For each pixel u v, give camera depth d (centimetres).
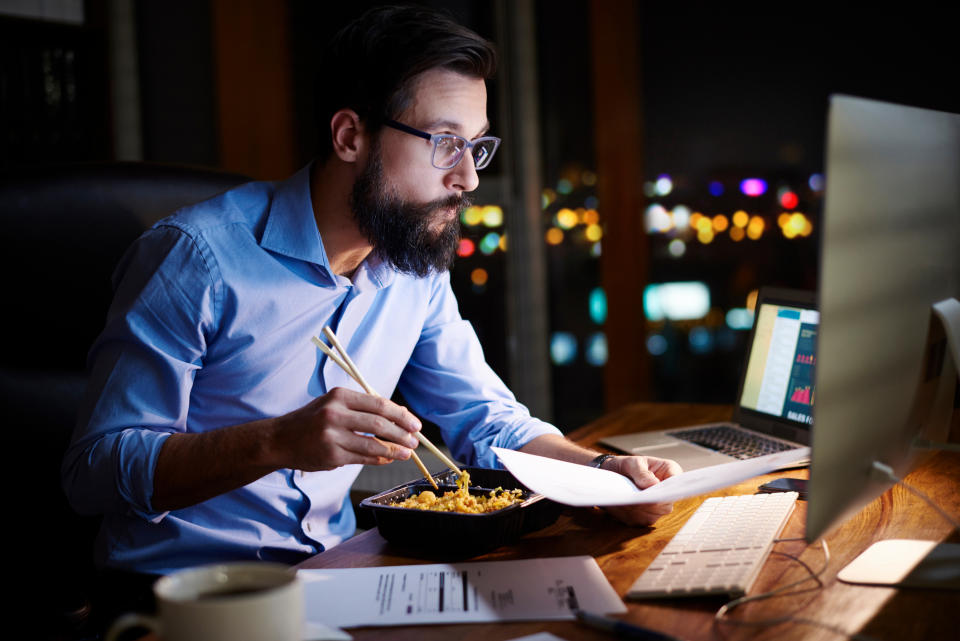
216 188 148
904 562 87
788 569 88
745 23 317
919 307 80
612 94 327
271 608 58
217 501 124
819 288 68
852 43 307
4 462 129
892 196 75
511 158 333
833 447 73
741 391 163
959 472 122
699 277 331
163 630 59
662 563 89
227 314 121
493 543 96
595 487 102
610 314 335
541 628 77
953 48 295
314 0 330
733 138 322
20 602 108
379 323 135
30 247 130
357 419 97
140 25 327
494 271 338
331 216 126
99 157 277
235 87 327
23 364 132
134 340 115
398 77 116
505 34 329
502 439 134
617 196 330
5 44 259
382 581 88
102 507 112
